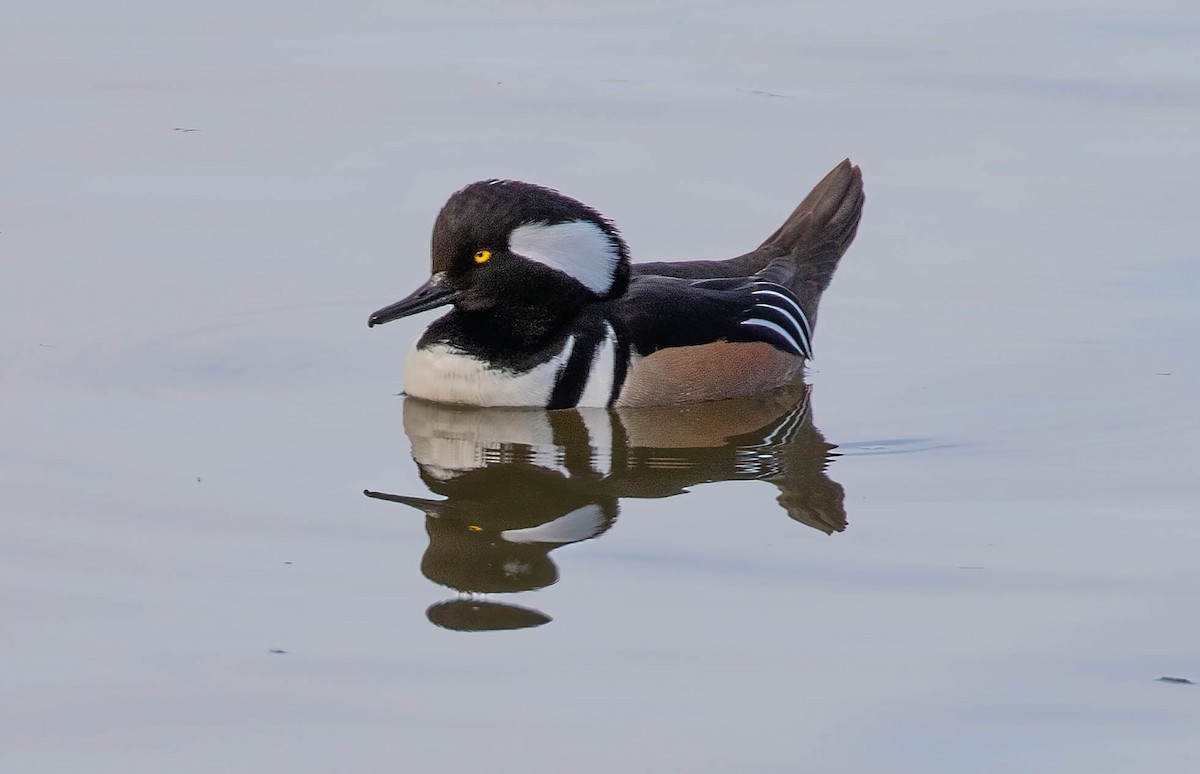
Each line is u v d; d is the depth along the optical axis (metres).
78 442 14.20
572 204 15.67
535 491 13.53
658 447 14.68
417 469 13.93
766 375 16.39
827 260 18.28
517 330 15.59
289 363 16.25
